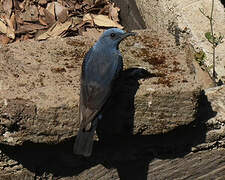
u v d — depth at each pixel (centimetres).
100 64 962
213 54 1214
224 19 1252
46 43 1098
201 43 1238
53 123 952
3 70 1021
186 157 1067
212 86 1222
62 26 1430
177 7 1252
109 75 948
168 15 1269
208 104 1068
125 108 980
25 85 988
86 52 1091
